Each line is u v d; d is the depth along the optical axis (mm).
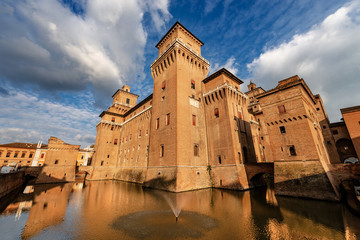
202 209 17875
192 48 43125
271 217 15203
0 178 24109
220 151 33438
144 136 45719
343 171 23234
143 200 22453
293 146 24578
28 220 14922
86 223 14000
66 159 49781
